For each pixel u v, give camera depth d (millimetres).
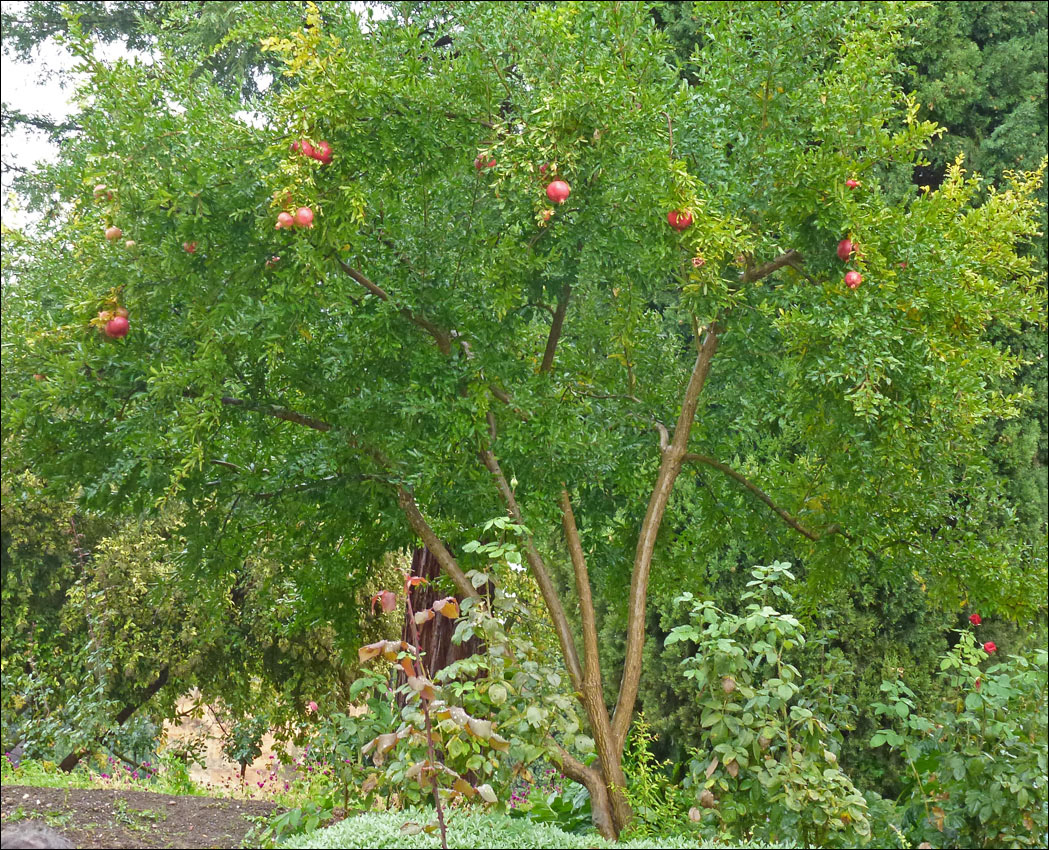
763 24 5137
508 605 3965
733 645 3854
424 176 4863
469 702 3971
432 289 5098
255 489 5352
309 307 4734
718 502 6434
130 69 4410
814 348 5059
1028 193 5902
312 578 6398
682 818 4414
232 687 10539
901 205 5254
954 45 8977
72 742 8695
